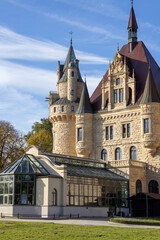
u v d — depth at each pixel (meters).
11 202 48.38
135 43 76.81
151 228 33.34
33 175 49.38
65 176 50.19
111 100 71.56
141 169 64.38
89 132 72.62
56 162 55.06
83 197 52.84
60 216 48.75
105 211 55.22
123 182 60.59
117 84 71.38
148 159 64.94
